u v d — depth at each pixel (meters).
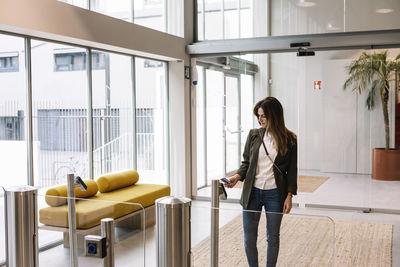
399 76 7.07
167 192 6.82
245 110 8.05
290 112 7.75
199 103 8.42
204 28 8.45
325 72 7.51
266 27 7.95
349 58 7.36
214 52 8.11
